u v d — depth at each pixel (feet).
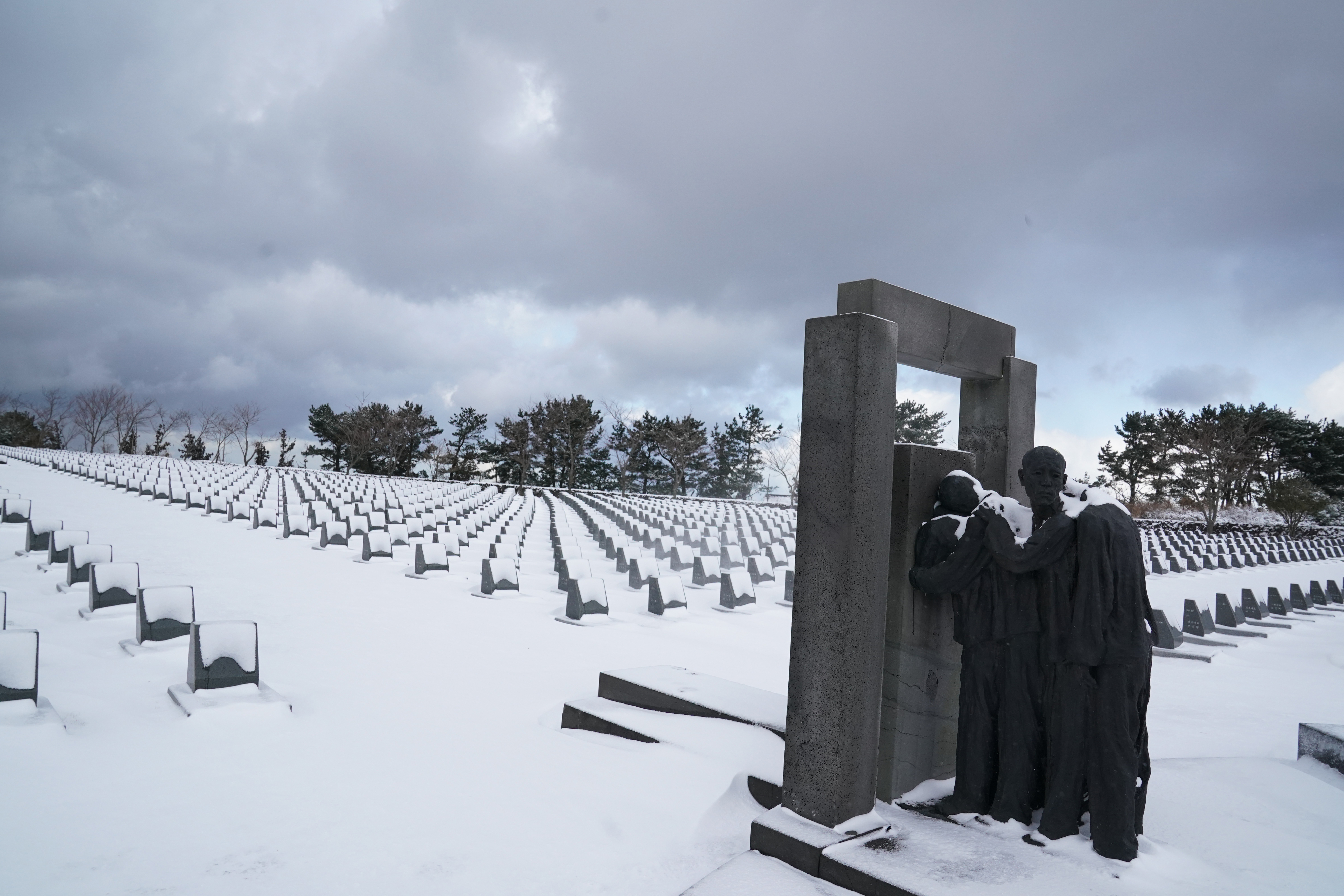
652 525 97.91
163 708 24.32
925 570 17.69
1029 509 16.88
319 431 312.09
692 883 15.15
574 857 15.90
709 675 28.50
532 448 277.03
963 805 17.02
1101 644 14.89
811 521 16.46
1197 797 19.26
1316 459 205.67
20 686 21.79
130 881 14.08
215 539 71.97
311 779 19.25
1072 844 15.16
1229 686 37.65
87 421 313.12
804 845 15.07
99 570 36.60
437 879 14.69
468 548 78.38
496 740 23.16
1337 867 15.30
